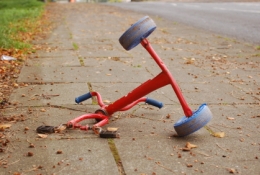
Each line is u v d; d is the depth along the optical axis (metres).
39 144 2.39
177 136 2.53
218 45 5.45
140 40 2.51
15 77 3.67
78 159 2.24
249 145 2.43
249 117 2.84
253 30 6.96
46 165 2.19
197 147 2.40
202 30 7.02
